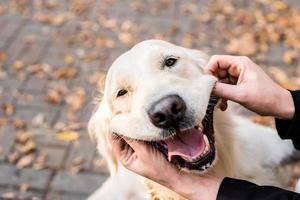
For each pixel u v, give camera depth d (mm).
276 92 1898
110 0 6422
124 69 2105
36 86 4754
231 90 1910
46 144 4000
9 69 5066
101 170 3713
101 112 2287
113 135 2057
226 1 6098
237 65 1988
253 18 5617
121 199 2730
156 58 2115
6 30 5836
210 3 6102
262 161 2520
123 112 2086
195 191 1799
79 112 4332
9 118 4344
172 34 5445
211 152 1914
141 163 1899
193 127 1852
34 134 4121
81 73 4891
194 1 6199
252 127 2576
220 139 2207
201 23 5633
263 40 5117
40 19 6055
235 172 2326
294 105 1897
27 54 5328
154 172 1871
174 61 2158
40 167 3795
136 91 2023
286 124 1971
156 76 2008
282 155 2674
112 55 5164
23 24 5957
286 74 4555
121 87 2117
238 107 2598
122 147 2023
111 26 5762
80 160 3811
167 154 1912
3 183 3697
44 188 3631
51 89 4688
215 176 1873
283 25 5391
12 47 5480
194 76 2148
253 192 1708
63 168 3771
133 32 5578
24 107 4465
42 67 5051
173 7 6086
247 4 5973
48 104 4477
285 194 1688
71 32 5719
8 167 3826
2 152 3973
